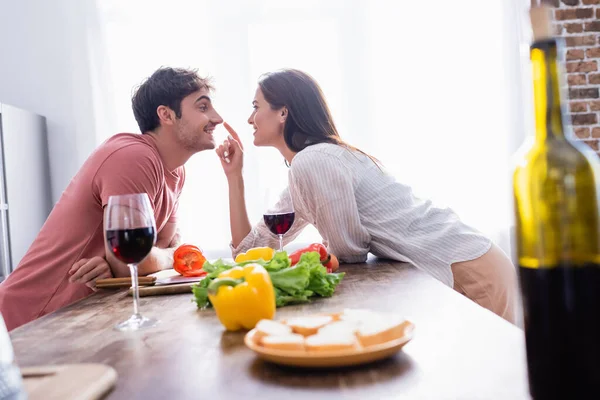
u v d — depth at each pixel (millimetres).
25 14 3760
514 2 3641
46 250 1911
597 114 3369
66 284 1894
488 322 898
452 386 635
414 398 608
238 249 2197
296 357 685
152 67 3676
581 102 3377
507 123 3648
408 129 3705
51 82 3750
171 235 2340
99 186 1868
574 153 555
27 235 3385
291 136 1986
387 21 3721
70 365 768
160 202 2078
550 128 567
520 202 582
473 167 3680
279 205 2199
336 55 3725
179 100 2109
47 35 3752
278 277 1145
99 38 3660
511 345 770
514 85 3629
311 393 642
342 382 669
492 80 3691
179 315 1128
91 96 3662
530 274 562
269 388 667
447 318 943
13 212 3244
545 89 564
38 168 3566
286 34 3711
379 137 3711
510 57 3637
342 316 814
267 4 3707
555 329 539
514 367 682
